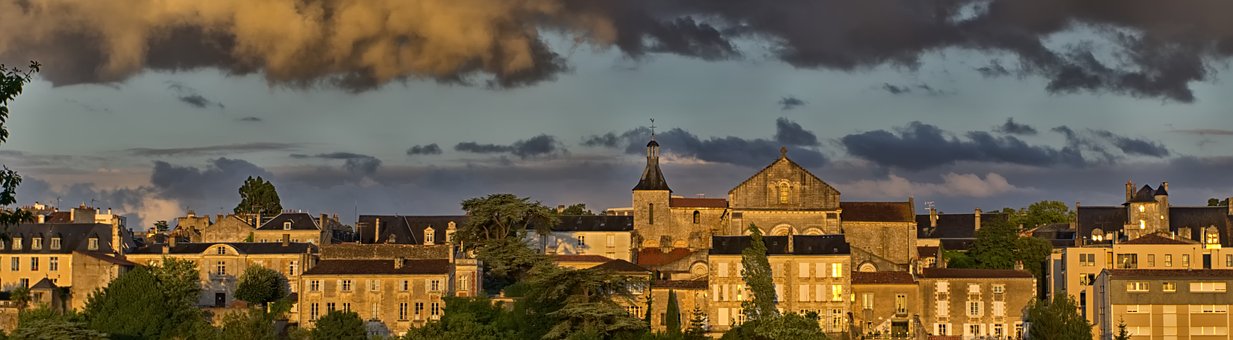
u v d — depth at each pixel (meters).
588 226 194.12
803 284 161.88
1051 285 176.00
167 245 179.75
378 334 156.38
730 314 160.62
